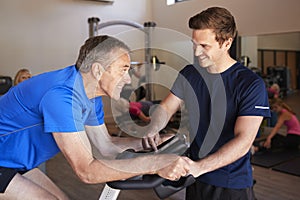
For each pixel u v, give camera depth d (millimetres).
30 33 6227
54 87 993
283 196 2799
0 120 1128
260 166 3607
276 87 5309
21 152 1157
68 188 2982
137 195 2812
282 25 5297
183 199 2672
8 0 5957
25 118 1083
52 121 962
